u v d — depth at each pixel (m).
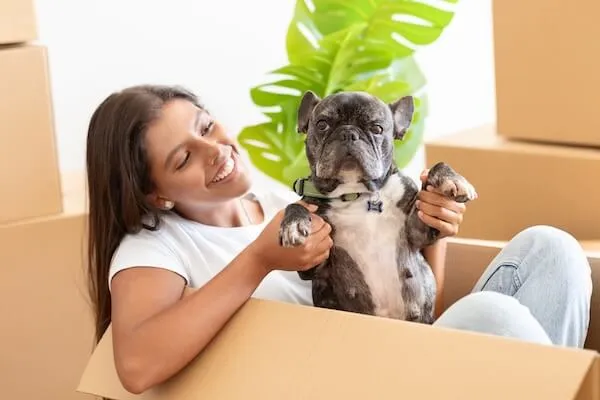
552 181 2.22
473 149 2.31
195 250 1.63
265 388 1.32
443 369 1.22
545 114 2.26
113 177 1.63
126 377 1.40
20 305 2.16
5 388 2.18
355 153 1.42
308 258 1.46
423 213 1.49
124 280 1.53
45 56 2.12
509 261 1.63
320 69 2.47
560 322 1.55
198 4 2.87
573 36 2.19
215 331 1.41
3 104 2.09
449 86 3.20
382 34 2.47
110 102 1.65
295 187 1.54
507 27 2.26
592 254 1.69
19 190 2.13
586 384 1.15
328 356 1.30
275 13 2.97
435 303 1.62
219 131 1.69
